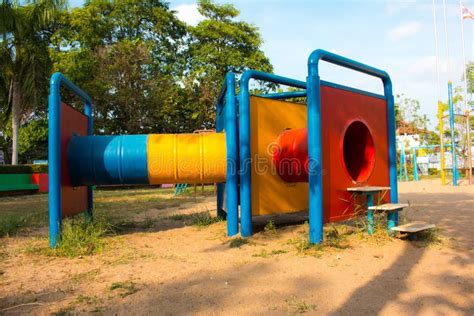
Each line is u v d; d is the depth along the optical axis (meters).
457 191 15.86
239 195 7.09
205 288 3.93
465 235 6.35
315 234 5.59
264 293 3.73
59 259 5.32
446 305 3.39
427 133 45.75
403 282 3.99
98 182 6.92
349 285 3.92
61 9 20.27
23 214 10.73
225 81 7.12
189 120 30.59
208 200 14.59
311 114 5.61
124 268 4.79
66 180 6.60
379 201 6.38
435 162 39.94
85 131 8.00
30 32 20.98
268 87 30.53
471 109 26.86
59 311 3.42
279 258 5.03
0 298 3.80
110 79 25.95
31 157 44.59
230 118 6.81
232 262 4.93
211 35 29.86
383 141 7.10
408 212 9.30
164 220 9.12
